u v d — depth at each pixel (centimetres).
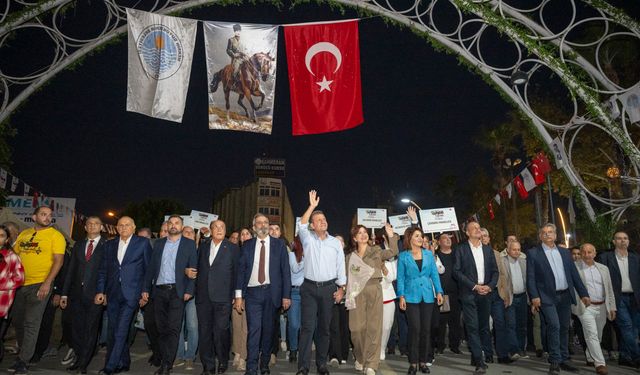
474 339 756
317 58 1112
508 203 4056
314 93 1099
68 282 772
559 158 1176
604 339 981
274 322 729
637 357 810
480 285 780
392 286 867
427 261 758
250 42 1110
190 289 715
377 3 1163
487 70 1175
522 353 936
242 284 713
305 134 1088
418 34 1179
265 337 721
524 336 939
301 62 1110
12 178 1214
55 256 728
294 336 884
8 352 935
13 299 706
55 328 1073
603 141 2064
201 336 717
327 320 709
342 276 723
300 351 696
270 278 712
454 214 1418
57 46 1135
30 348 701
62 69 1145
